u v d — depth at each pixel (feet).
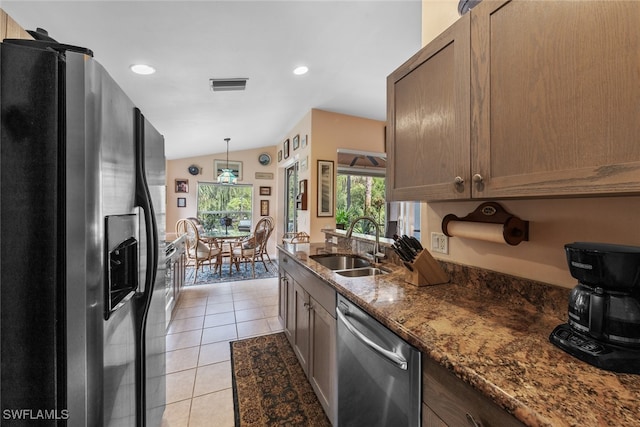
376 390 3.33
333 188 13.19
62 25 5.05
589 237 2.81
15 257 2.20
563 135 2.21
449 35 3.25
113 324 2.71
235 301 11.50
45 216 2.22
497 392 1.82
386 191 4.48
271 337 8.36
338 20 6.12
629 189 1.85
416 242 4.60
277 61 7.76
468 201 4.11
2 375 2.21
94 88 2.35
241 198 20.49
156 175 4.35
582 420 1.56
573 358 2.20
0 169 2.18
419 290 4.02
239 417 5.19
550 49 2.29
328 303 4.81
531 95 2.43
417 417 2.63
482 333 2.65
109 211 2.60
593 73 2.03
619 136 1.90
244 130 15.10
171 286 9.62
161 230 4.77
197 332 8.71
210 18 5.50
